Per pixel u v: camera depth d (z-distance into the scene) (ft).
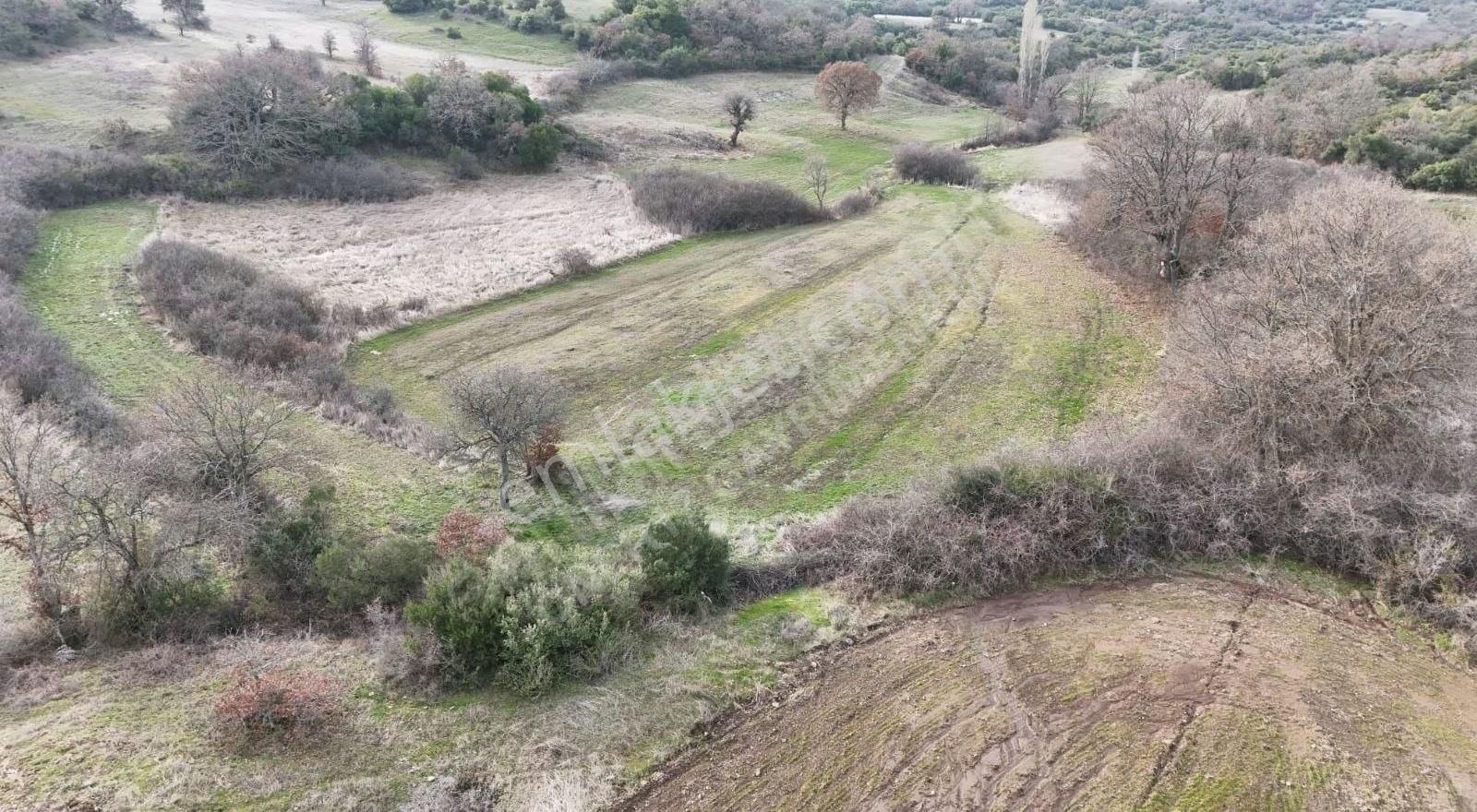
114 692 43.86
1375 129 151.53
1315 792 42.68
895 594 58.34
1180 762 44.27
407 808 38.63
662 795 41.65
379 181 148.05
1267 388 66.03
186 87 143.95
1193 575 60.85
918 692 49.24
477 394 70.44
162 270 99.50
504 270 120.57
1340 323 66.18
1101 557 61.77
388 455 74.08
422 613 48.60
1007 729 46.34
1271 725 46.83
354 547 55.83
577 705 46.03
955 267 127.54
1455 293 64.95
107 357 84.94
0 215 104.99
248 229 126.11
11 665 45.21
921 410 86.48
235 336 88.48
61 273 101.40
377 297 108.47
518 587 50.72
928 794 41.96
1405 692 49.88
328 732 42.47
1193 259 114.73
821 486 73.51
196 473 58.08
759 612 56.18
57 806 36.01
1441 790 43.01
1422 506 59.06
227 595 53.01
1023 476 63.67
